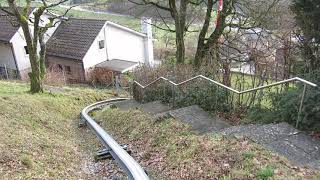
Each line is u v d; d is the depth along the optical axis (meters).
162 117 9.88
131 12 21.83
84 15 45.91
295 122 7.32
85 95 19.97
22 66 33.12
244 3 17.17
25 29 16.52
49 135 10.37
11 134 8.91
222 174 5.90
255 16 16.94
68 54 32.44
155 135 9.09
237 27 17.69
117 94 22.42
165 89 13.52
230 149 6.56
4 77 31.77
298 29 10.21
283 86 9.31
